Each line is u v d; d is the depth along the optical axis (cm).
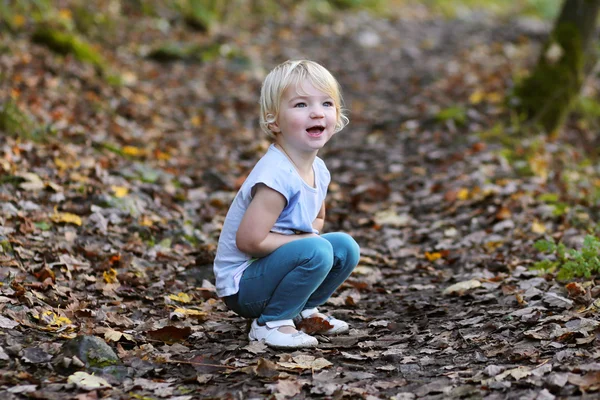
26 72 1063
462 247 677
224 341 456
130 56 1474
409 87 1410
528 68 1501
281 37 1897
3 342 411
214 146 1022
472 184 834
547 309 477
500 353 415
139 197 725
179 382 391
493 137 1001
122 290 538
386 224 766
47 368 392
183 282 571
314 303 470
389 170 942
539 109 1070
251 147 1034
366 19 2239
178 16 1788
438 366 411
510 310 487
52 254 570
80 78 1130
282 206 421
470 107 1141
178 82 1350
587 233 646
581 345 408
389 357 424
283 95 426
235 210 436
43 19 1372
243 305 443
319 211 471
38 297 488
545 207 729
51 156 764
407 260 667
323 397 370
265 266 429
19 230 597
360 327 490
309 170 443
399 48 1853
